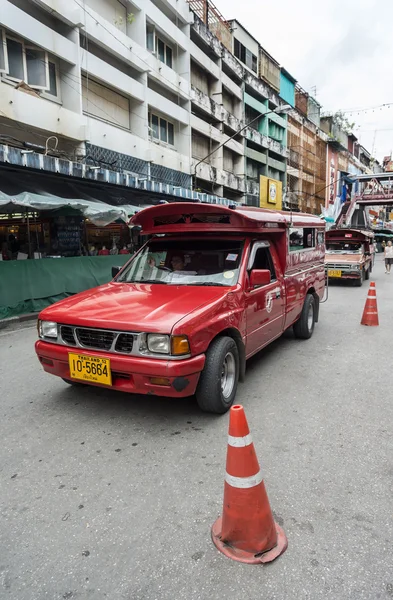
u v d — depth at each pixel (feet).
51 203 30.07
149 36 67.41
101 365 11.15
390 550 6.98
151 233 16.17
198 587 6.26
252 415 12.76
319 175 170.40
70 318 11.76
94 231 47.44
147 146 62.80
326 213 161.68
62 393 14.58
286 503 8.32
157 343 10.60
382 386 15.39
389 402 13.85
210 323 11.51
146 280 15.07
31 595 6.17
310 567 6.62
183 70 77.56
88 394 14.42
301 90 155.22
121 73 57.00
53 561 6.86
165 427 11.80
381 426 12.00
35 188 33.60
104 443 10.94
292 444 10.87
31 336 23.95
